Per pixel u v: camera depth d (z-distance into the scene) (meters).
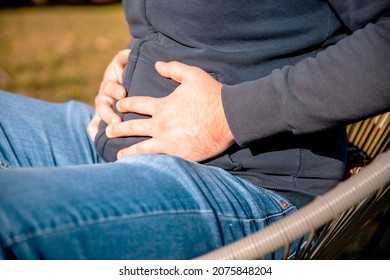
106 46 7.01
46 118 1.32
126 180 0.86
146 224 0.81
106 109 1.24
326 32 1.09
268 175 1.09
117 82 1.40
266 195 1.05
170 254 0.81
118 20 10.52
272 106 0.95
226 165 1.08
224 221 0.90
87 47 6.89
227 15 1.07
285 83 0.94
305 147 1.09
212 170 1.03
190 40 1.13
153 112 1.11
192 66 1.10
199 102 1.04
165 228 0.82
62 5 15.95
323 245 0.99
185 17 1.11
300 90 0.93
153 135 1.10
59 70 5.34
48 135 1.26
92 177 0.85
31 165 1.16
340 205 0.78
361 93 0.88
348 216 0.93
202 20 1.09
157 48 1.18
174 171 0.92
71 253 0.73
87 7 15.20
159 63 1.15
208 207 0.88
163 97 1.14
